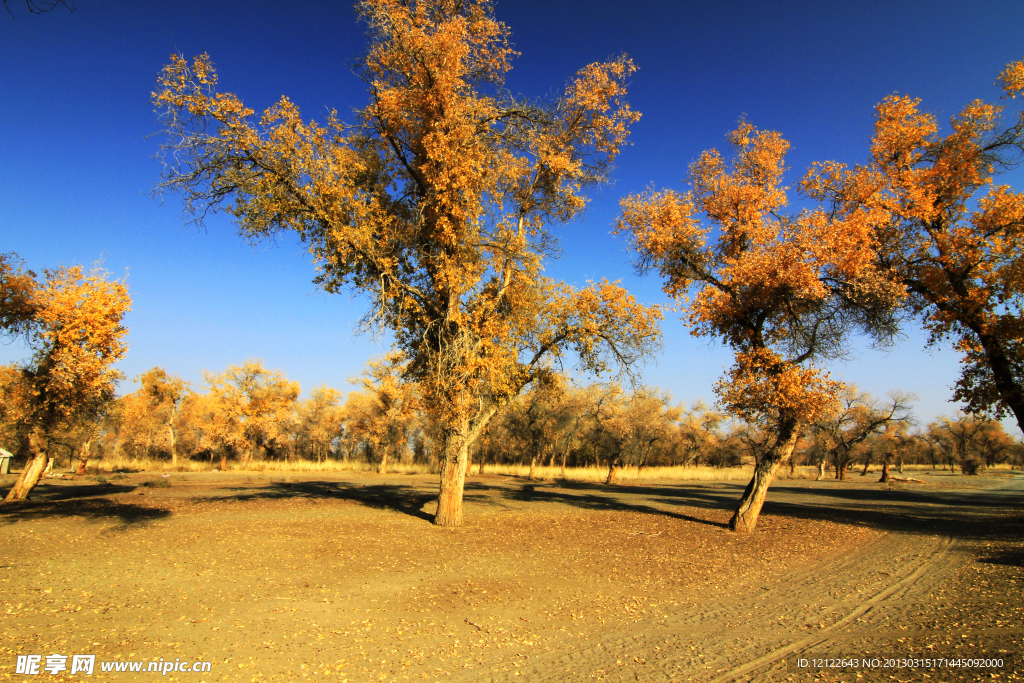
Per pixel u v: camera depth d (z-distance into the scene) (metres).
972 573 11.80
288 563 11.84
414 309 17.02
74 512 18.52
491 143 17.64
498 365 16.48
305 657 6.66
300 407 71.06
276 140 14.02
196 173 13.67
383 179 17.34
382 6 14.75
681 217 18.77
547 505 25.80
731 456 65.94
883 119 20.62
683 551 14.55
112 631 7.38
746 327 18.70
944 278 19.25
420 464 62.19
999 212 17.98
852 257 15.67
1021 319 17.75
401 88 16.25
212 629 7.60
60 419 21.09
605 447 48.72
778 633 7.86
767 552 14.62
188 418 65.75
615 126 17.53
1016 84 18.55
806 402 16.45
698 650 7.10
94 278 20.75
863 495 36.28
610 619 8.55
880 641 7.35
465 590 10.12
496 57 16.56
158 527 15.87
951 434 75.12
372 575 11.07
